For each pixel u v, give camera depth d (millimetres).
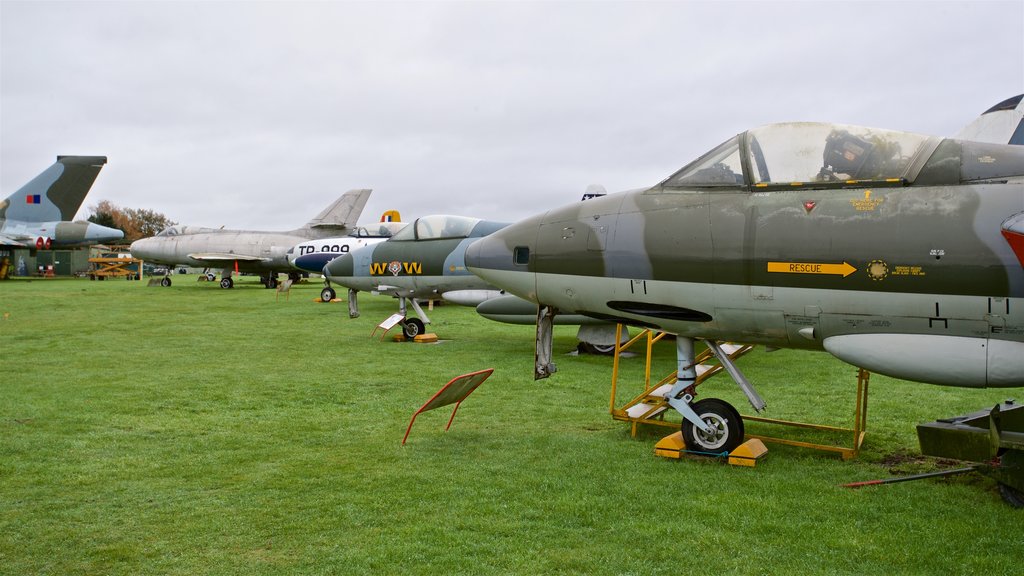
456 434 6562
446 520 4301
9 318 18312
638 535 4070
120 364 10789
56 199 43250
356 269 15320
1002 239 4570
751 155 5559
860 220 5004
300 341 13844
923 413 7523
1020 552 3848
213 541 3980
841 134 5367
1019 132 9898
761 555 3799
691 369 5973
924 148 5148
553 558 3748
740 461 5531
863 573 3584
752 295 5340
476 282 14672
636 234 5836
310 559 3734
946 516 4398
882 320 4953
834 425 6992
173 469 5391
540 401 8133
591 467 5461
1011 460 4559
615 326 11594
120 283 41375
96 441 6238
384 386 9047
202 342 13594
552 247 6297
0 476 5195
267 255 35656
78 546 3916
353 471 5348
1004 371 4648
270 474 5262
